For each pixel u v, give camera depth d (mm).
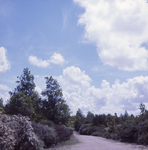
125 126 20953
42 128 14023
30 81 23047
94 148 12648
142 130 16203
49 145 13961
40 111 23016
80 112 82562
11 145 6621
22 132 8523
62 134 18219
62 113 24859
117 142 17859
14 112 16750
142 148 11859
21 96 18031
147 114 20031
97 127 39812
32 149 8906
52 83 26266
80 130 47969
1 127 6379
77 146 14148
